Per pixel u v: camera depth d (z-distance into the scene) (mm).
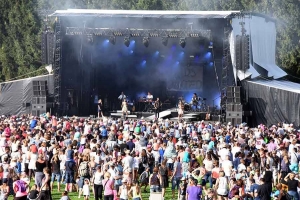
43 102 69312
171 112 71312
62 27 70625
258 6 87688
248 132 52188
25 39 90812
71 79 71438
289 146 43094
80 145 43188
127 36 69750
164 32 69438
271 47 75625
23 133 45750
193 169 36594
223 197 32906
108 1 91375
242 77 68375
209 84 74125
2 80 91375
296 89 67875
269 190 32875
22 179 32438
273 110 67625
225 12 70375
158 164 37469
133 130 51656
